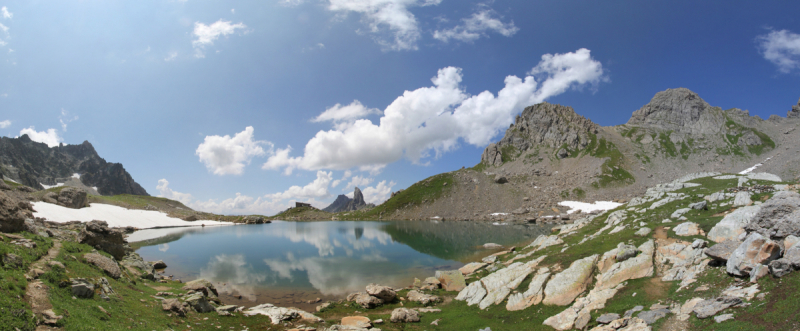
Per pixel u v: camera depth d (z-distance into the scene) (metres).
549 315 33.25
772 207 31.12
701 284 29.66
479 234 125.06
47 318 18.92
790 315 20.27
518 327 32.38
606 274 36.88
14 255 24.34
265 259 82.81
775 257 26.55
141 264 49.56
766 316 21.30
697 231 41.16
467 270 60.16
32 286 21.95
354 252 93.38
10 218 33.34
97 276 31.19
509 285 41.47
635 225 50.94
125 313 25.48
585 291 35.56
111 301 26.86
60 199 130.12
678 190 67.38
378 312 41.12
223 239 121.81
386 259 82.50
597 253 42.28
